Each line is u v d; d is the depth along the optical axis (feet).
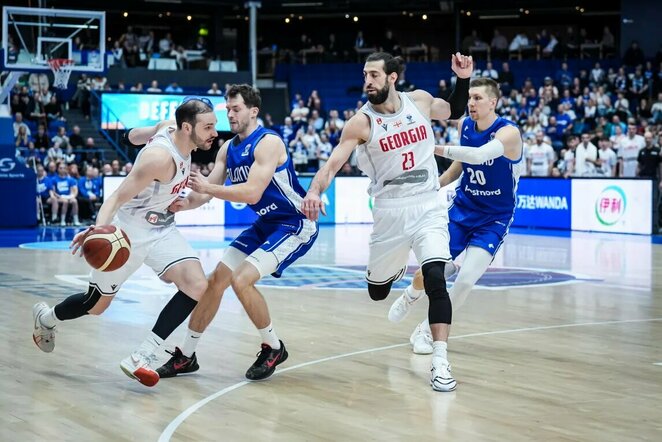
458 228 25.26
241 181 21.40
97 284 20.35
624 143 73.46
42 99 84.79
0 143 70.95
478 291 37.11
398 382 21.01
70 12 66.85
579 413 18.31
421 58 109.29
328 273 43.11
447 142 77.41
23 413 17.93
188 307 20.29
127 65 97.30
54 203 72.64
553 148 81.76
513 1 106.22
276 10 109.40
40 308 21.65
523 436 16.61
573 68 100.53
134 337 26.11
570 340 26.53
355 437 16.48
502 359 23.72
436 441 16.26
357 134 20.89
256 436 16.49
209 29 118.11
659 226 68.64
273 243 21.39
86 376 21.24
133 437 16.37
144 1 104.63
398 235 21.54
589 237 63.87
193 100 19.76
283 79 105.60
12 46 69.00
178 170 19.92
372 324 29.07
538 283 39.75
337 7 106.52
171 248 20.59
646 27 102.94
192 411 18.25
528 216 74.13
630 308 32.76
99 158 81.10
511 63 101.60
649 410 18.61
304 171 81.00
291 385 20.63
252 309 20.93
